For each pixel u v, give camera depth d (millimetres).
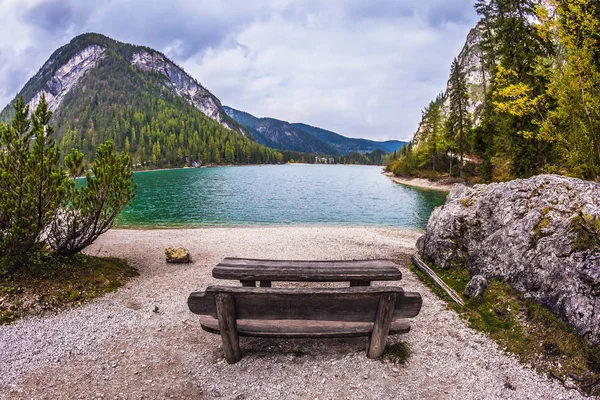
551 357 4363
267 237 15156
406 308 4148
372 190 48594
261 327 4379
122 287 7617
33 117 6930
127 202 8516
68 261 7926
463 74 52875
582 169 11195
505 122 27484
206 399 3799
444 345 4918
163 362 4527
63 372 4312
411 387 3975
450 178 52969
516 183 7227
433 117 65062
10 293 6340
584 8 9953
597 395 3766
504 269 6145
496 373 4254
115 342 5074
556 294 4930
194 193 44000
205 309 4160
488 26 37844
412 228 20641
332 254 11430
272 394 3855
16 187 6652
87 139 178500
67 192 7520
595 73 10000
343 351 4680
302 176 92125
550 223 5754
